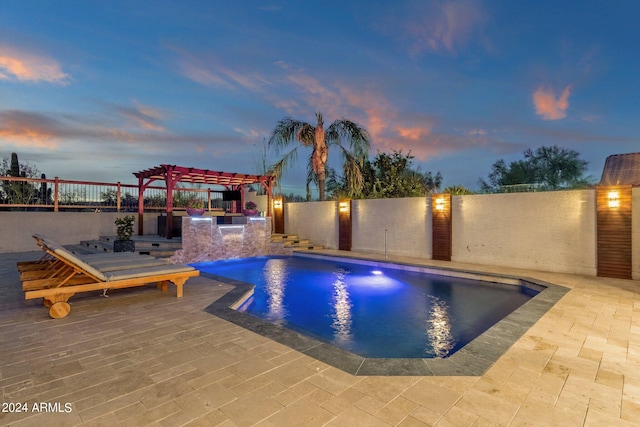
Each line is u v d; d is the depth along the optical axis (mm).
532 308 4723
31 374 2744
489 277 7508
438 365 2902
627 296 5438
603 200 7152
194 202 14930
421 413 2188
